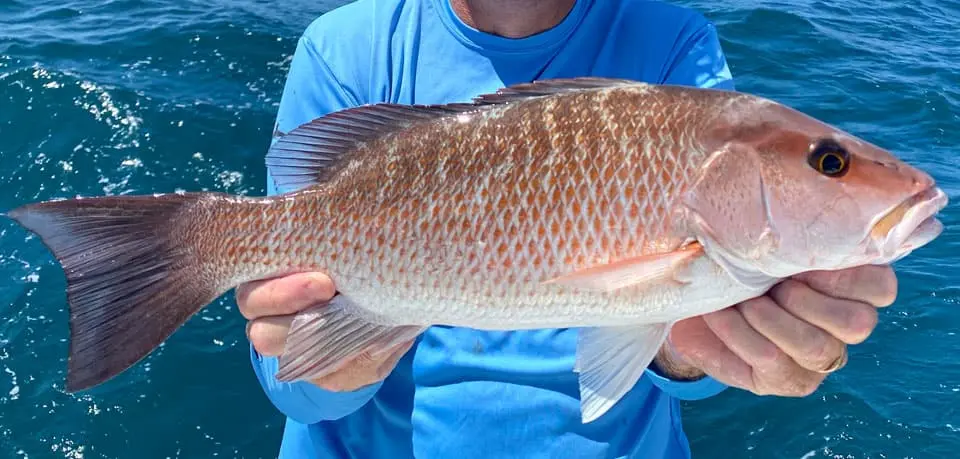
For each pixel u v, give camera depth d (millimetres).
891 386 1097
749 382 479
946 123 1914
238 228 499
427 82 616
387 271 476
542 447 598
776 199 442
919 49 2434
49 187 1467
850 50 2363
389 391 648
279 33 2107
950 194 1584
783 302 435
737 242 445
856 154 438
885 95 2057
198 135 1610
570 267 451
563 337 594
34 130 1595
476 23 607
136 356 495
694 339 484
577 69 605
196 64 1912
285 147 506
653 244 446
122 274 500
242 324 1223
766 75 2162
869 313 419
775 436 1050
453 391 609
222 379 1127
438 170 469
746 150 446
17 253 1294
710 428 1068
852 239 434
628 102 459
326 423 688
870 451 1006
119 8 2258
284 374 472
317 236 487
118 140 1578
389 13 635
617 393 476
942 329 1195
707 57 604
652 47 608
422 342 623
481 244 459
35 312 1182
